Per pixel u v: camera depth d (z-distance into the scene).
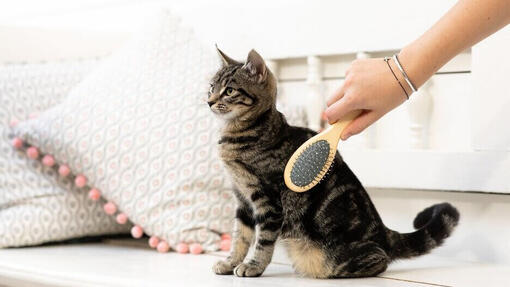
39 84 1.83
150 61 1.71
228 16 1.95
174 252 1.55
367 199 1.31
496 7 1.09
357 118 1.21
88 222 1.66
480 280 1.24
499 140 1.44
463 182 1.49
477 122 1.47
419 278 1.25
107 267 1.31
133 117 1.61
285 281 1.19
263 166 1.25
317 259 1.24
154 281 1.16
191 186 1.56
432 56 1.15
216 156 1.57
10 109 1.75
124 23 2.24
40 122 1.66
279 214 1.25
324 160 1.19
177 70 1.70
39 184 1.63
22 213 1.56
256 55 1.27
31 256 1.45
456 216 1.35
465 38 1.13
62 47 2.12
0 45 2.02
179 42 1.76
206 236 1.54
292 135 1.30
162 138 1.58
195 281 1.17
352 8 1.70
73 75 1.89
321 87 1.82
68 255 1.48
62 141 1.62
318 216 1.24
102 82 1.70
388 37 1.64
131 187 1.57
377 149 1.65
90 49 2.16
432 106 1.61
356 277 1.25
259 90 1.27
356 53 1.72
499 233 1.50
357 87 1.16
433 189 1.55
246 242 1.32
